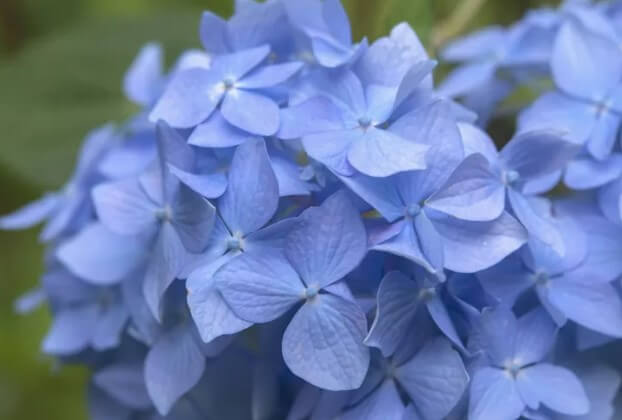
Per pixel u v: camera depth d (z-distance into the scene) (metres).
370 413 0.35
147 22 0.55
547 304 0.36
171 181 0.35
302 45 0.39
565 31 0.40
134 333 0.38
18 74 0.54
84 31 0.55
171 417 0.38
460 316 0.35
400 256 0.34
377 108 0.36
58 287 0.42
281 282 0.34
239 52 0.38
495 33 0.46
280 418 0.37
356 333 0.33
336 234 0.34
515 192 0.35
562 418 0.36
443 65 0.47
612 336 0.36
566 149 0.36
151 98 0.43
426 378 0.34
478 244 0.34
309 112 0.36
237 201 0.34
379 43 0.37
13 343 0.58
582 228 0.37
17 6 0.58
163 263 0.36
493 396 0.35
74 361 0.42
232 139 0.35
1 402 0.58
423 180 0.34
